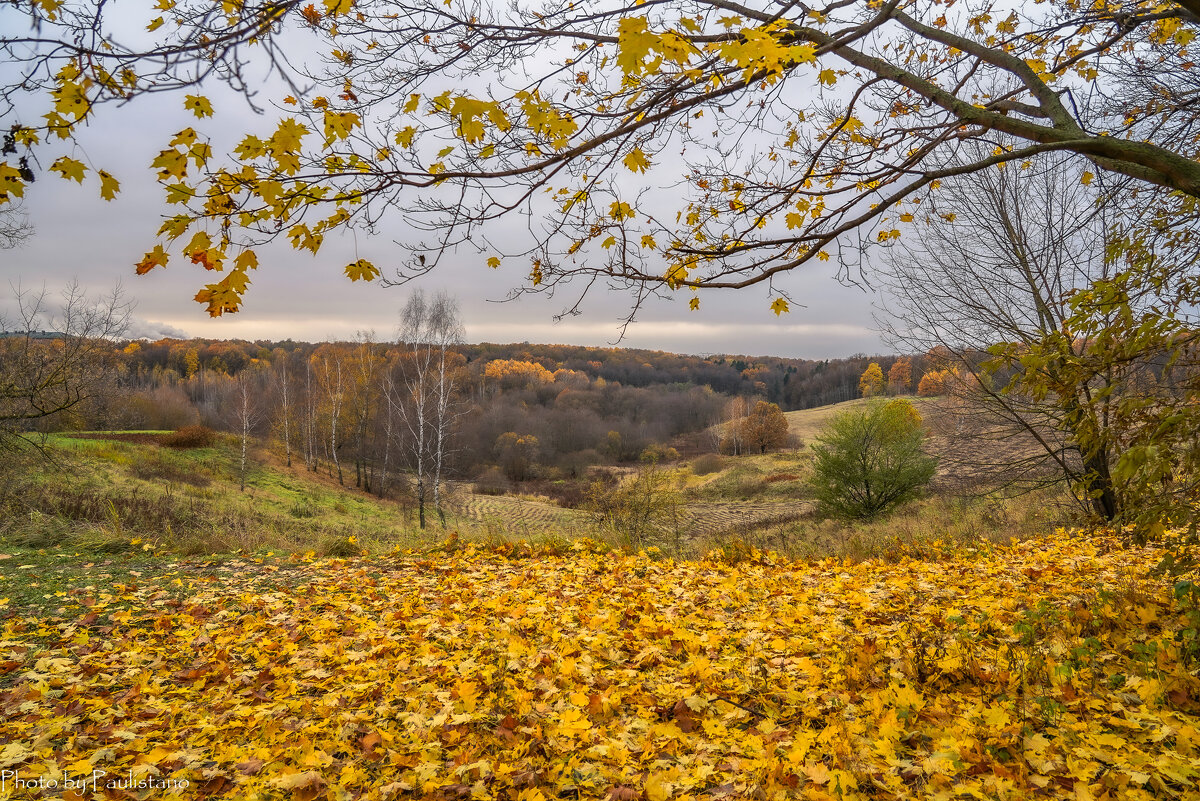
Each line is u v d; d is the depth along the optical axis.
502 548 9.12
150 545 8.88
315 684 3.90
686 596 6.00
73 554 8.28
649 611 5.41
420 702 3.48
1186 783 2.21
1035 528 10.60
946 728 2.80
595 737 2.99
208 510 17.69
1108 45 3.67
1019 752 2.61
